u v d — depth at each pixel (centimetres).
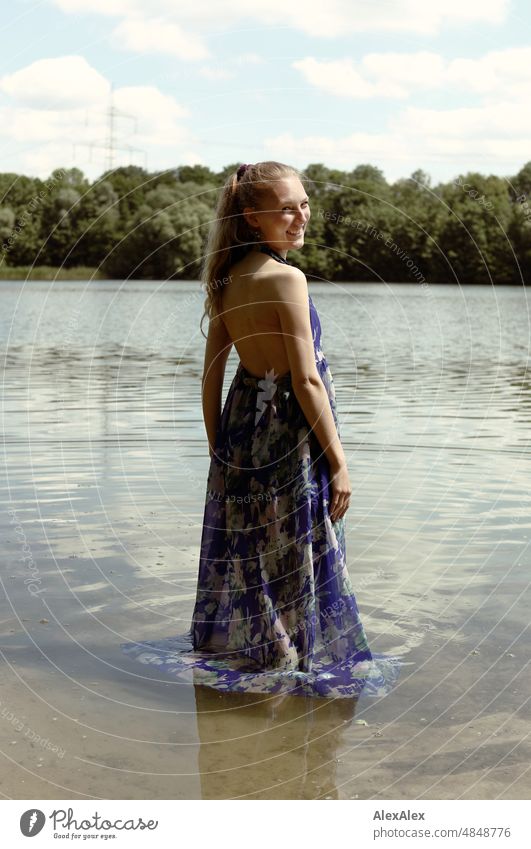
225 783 215
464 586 356
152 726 246
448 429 724
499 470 571
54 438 668
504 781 215
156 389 966
